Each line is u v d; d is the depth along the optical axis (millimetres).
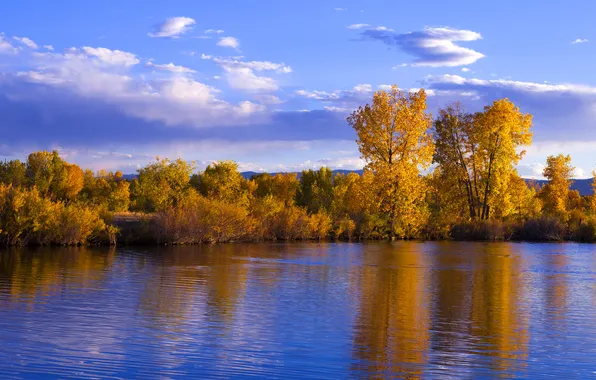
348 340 11797
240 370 9617
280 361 10195
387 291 18703
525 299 17672
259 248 36844
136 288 17734
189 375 9273
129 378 9039
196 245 38031
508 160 59656
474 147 61438
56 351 10328
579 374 9828
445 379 9422
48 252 29328
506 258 33812
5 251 29328
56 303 14766
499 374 9750
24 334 11398
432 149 52656
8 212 31938
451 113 62438
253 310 14734
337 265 27109
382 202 53250
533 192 79562
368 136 52406
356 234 52000
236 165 51719
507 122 59094
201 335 11852
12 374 9031
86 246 34062
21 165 61281
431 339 12031
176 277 20672
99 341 11086
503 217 62438
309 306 15539
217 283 19453
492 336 12453
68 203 37156
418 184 52750
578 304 16859
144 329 12188
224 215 40969
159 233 37438
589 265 29734
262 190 74875
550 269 27422
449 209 63219
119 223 40406
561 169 78625
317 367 9898
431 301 16875
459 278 22875
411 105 52500
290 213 47219
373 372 9688
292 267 25469
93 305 14648
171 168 52375
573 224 59781
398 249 39438
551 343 11914
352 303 16188
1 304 14414
